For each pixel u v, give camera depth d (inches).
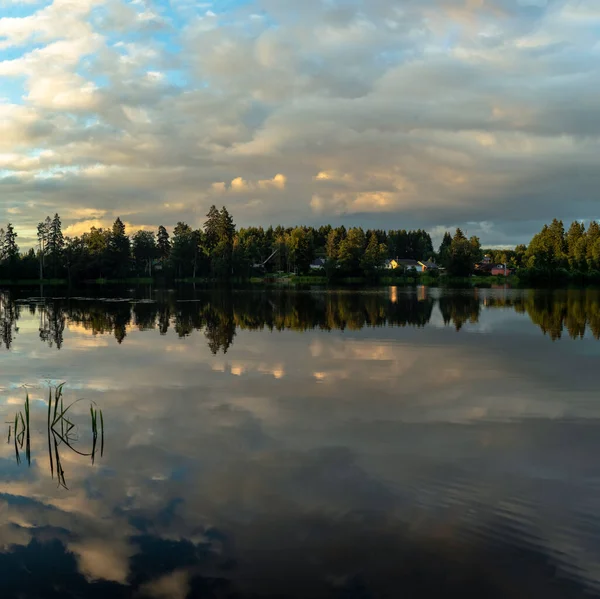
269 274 5433.1
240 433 393.4
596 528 251.4
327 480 306.2
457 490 293.0
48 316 1358.3
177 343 856.9
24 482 305.9
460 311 1510.8
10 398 500.7
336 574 215.5
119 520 260.4
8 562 225.9
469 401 491.8
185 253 4886.8
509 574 214.8
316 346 822.5
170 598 201.8
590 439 382.9
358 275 4995.1
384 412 451.8
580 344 848.9
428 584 209.0
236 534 245.9
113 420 427.5
